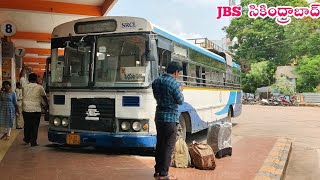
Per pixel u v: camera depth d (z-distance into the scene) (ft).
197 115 36.14
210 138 28.66
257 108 129.49
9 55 54.90
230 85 53.52
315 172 26.99
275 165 25.84
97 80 27.66
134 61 26.96
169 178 19.97
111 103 27.22
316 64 173.58
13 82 59.57
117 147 29.04
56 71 29.19
